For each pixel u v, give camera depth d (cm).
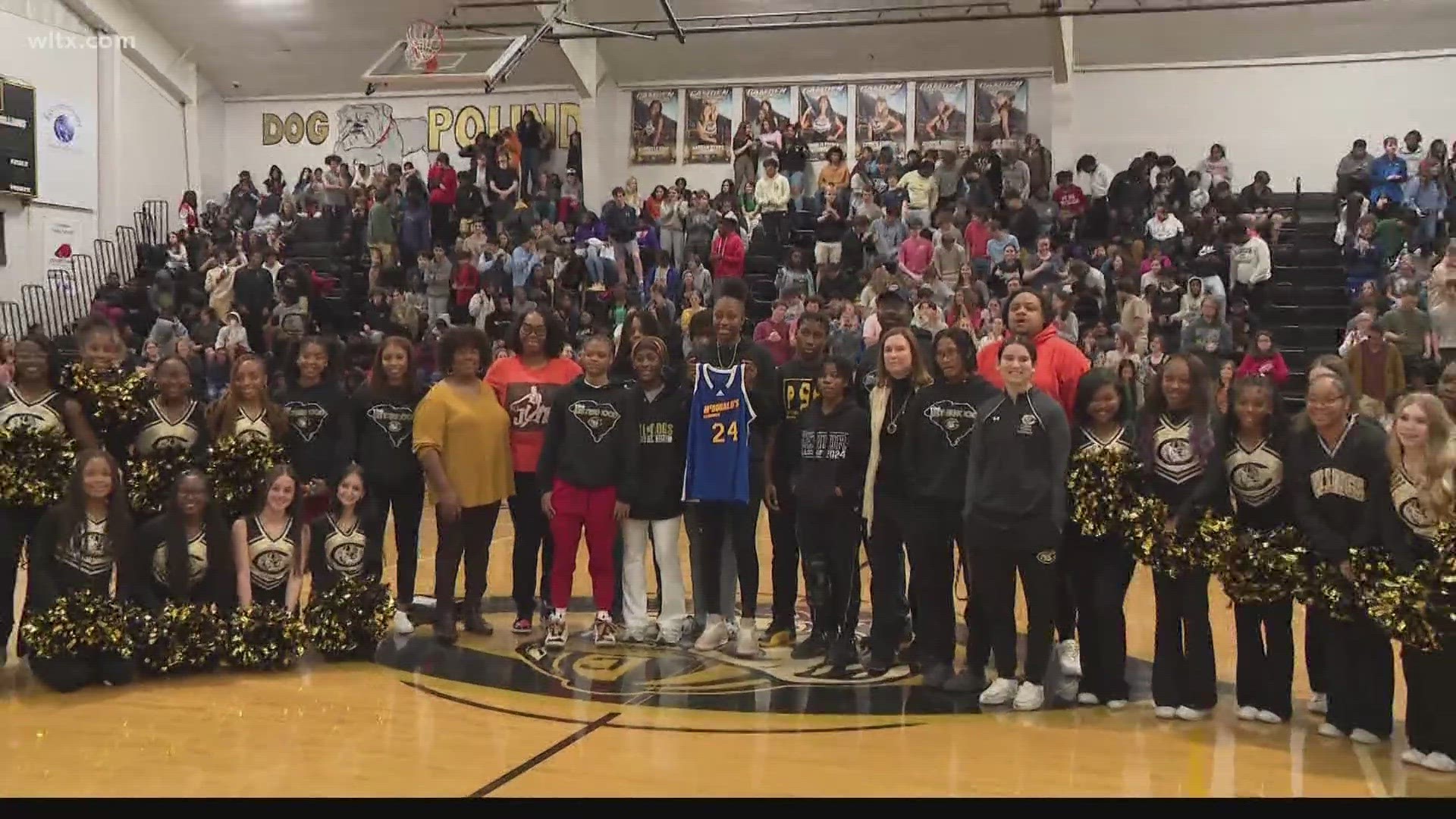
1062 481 434
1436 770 371
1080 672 484
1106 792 347
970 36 1507
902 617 514
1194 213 1377
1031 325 481
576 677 479
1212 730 416
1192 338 1109
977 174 1399
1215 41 1466
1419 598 369
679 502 539
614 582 575
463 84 1204
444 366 550
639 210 1558
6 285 1419
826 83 1627
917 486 470
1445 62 1419
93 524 465
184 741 389
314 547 512
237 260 1423
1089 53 1516
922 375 480
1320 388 402
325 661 505
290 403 555
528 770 360
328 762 367
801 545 510
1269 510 430
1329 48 1447
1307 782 359
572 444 532
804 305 1107
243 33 1664
